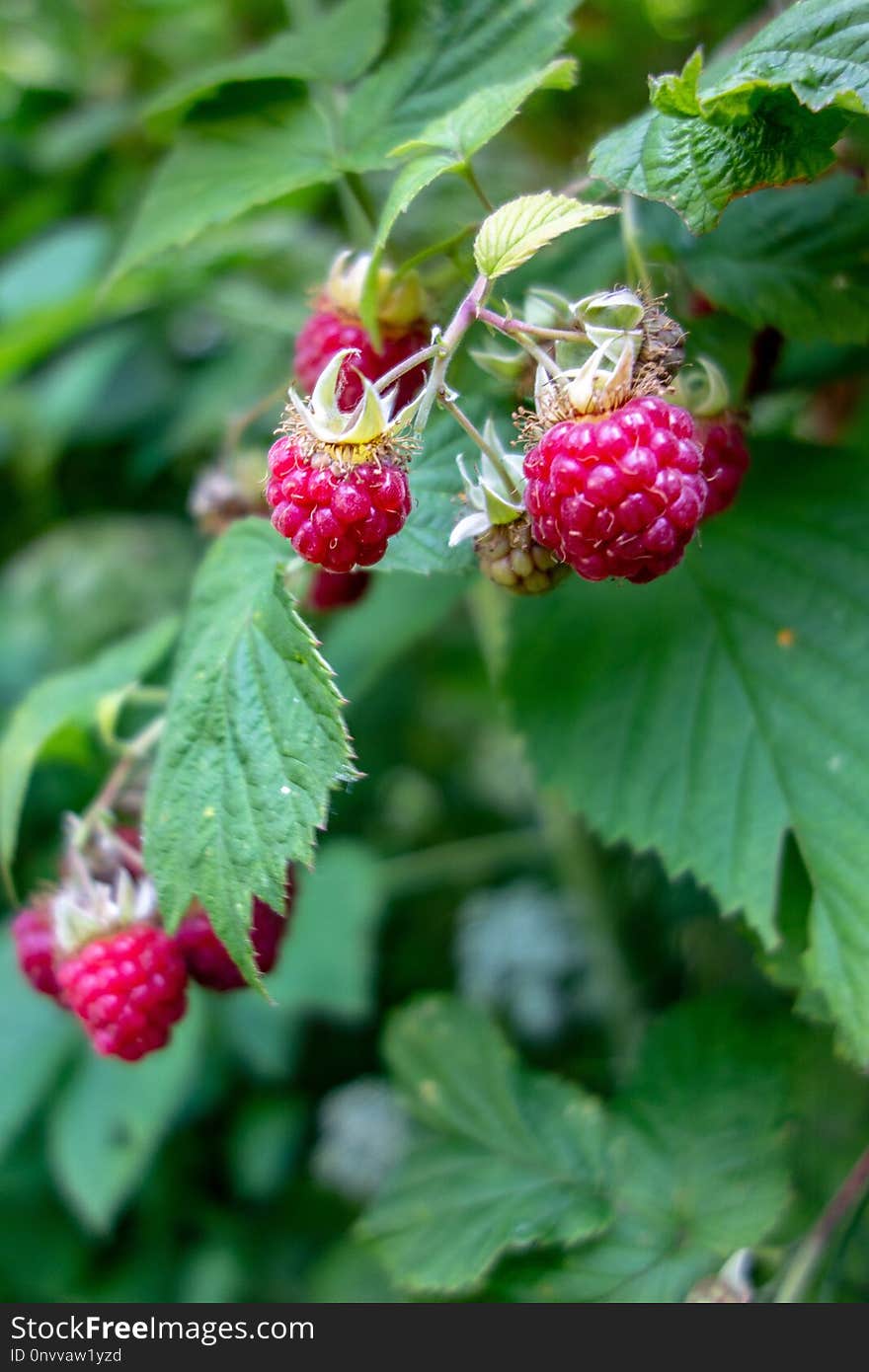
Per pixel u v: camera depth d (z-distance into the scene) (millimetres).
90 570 470
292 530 223
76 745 309
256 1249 426
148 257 281
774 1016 303
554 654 282
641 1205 288
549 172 351
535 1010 458
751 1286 275
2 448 490
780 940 264
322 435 220
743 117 228
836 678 264
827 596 269
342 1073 475
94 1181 347
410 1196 301
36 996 376
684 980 372
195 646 249
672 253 269
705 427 247
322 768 234
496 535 235
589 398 221
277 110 286
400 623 326
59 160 459
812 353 295
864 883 252
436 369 224
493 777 552
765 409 320
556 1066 441
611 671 278
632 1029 369
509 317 238
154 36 480
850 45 226
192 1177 441
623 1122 299
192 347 492
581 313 227
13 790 297
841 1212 273
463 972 487
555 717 279
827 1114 319
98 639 459
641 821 269
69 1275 408
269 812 235
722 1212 283
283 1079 445
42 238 502
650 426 217
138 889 265
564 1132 300
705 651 272
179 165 288
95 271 441
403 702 500
